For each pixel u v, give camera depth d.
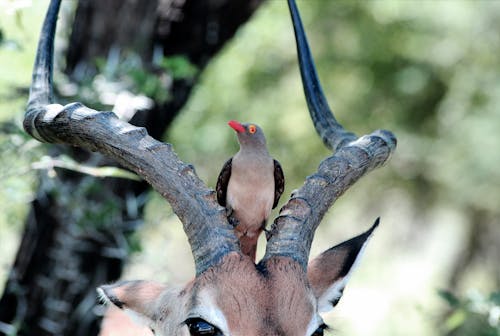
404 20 41.03
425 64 42.50
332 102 42.53
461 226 50.19
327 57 41.47
